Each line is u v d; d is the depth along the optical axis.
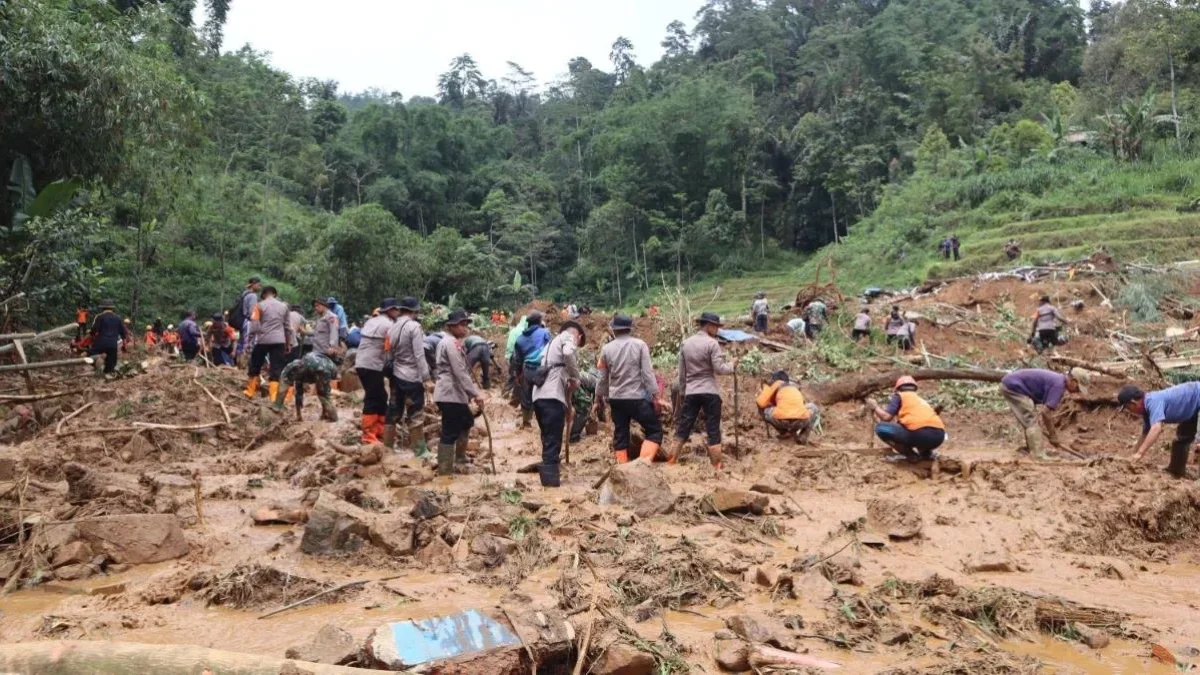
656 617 4.64
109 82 16.22
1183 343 16.17
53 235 13.90
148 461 8.95
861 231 52.62
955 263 34.84
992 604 4.86
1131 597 5.41
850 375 15.16
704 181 75.12
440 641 3.62
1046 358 14.37
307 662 3.39
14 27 15.24
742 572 5.45
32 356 14.60
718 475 8.50
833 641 4.35
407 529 5.65
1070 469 8.42
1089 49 69.50
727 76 89.69
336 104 84.12
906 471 8.83
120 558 5.43
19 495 6.19
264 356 12.52
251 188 54.59
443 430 8.45
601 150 78.88
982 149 51.03
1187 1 46.56
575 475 8.67
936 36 83.94
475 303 49.59
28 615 4.52
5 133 15.77
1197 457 9.76
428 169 83.19
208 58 61.94
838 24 95.06
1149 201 37.28
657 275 69.19
